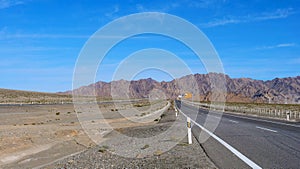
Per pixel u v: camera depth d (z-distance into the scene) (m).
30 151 17.64
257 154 11.42
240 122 28.47
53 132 24.52
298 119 33.59
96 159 13.25
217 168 9.56
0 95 114.38
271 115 42.03
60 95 145.00
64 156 15.82
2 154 16.36
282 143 14.11
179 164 10.55
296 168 9.12
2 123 34.81
